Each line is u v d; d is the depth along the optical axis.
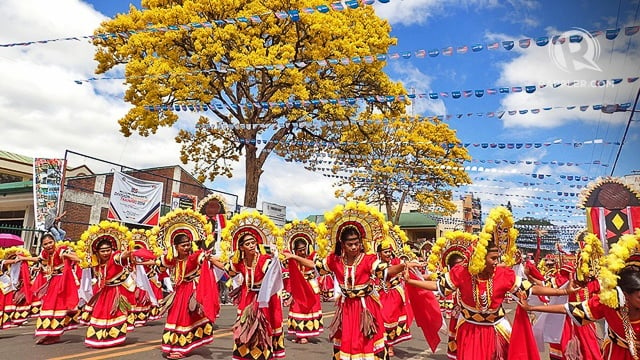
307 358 7.52
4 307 9.37
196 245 7.47
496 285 4.55
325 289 13.30
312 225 9.88
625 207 8.28
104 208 18.69
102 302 7.75
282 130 20.25
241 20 9.80
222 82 17.22
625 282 3.56
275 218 21.48
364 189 25.98
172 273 7.82
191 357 7.07
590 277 5.08
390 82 18.53
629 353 3.70
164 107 14.28
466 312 4.67
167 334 6.96
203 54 15.83
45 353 7.15
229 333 9.68
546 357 8.30
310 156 21.17
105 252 7.84
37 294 10.20
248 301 6.36
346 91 18.48
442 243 7.38
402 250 8.45
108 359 6.78
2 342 8.14
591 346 5.89
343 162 20.95
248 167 20.77
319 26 16.50
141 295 10.28
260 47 16.17
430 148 23.39
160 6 17.67
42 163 14.83
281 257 6.50
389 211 28.08
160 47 16.06
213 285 7.28
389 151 24.00
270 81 18.44
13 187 20.62
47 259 8.65
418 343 9.51
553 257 10.91
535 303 5.36
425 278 6.46
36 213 14.55
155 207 17.52
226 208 11.62
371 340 5.29
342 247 5.63
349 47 17.08
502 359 4.54
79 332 9.28
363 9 18.97
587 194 8.60
